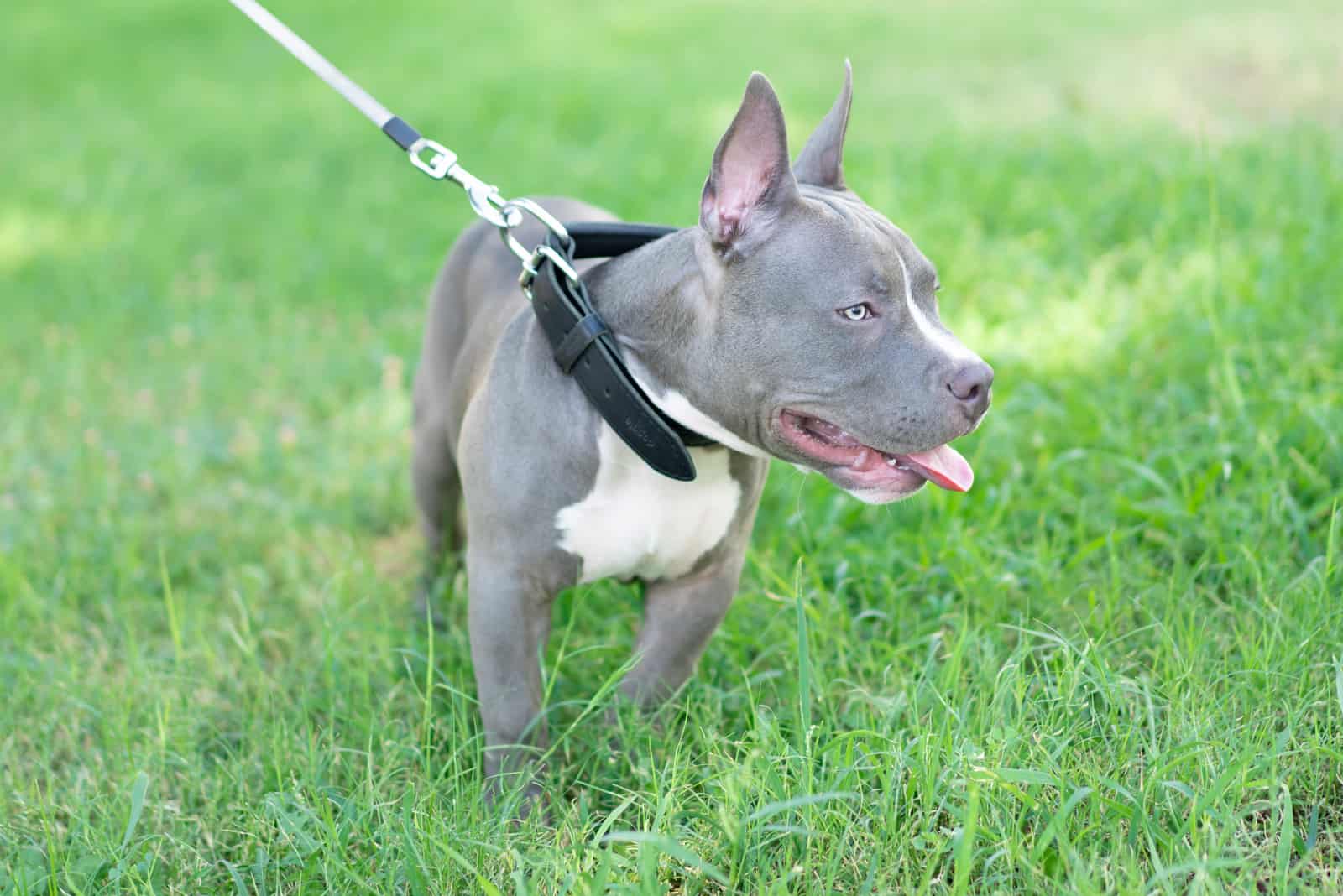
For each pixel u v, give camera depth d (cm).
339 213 855
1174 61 987
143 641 423
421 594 443
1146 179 666
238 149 1023
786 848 274
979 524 413
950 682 318
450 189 869
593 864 274
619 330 308
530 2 1444
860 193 686
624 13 1341
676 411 306
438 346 418
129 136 1098
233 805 320
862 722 323
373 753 339
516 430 319
